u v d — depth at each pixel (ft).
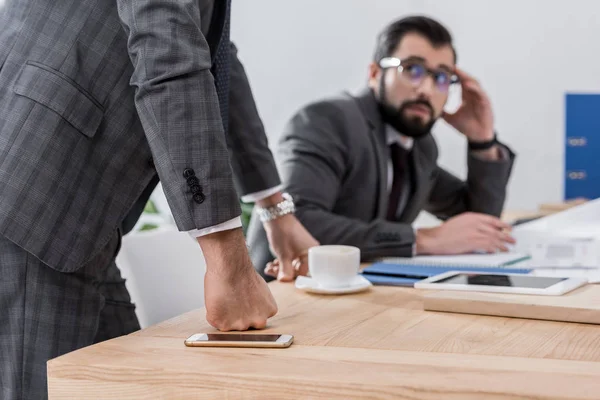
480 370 2.85
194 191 3.35
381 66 7.50
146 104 3.40
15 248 3.90
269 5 13.99
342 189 7.22
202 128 3.38
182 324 3.73
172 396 2.97
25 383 3.93
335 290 4.38
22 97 3.83
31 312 3.93
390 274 5.00
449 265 5.39
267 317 3.60
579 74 13.20
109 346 3.32
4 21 4.07
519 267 5.35
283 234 5.01
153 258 5.77
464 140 13.56
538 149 13.47
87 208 3.91
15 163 3.77
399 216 7.93
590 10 13.06
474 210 8.65
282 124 14.14
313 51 13.91
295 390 2.81
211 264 3.53
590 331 3.48
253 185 4.97
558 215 7.75
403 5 13.60
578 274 4.88
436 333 3.45
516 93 13.46
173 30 3.40
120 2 3.54
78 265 3.90
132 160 4.00
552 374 2.79
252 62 14.16
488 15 13.42
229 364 3.00
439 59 7.38
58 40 3.90
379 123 7.46
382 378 2.77
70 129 3.84
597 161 10.08
